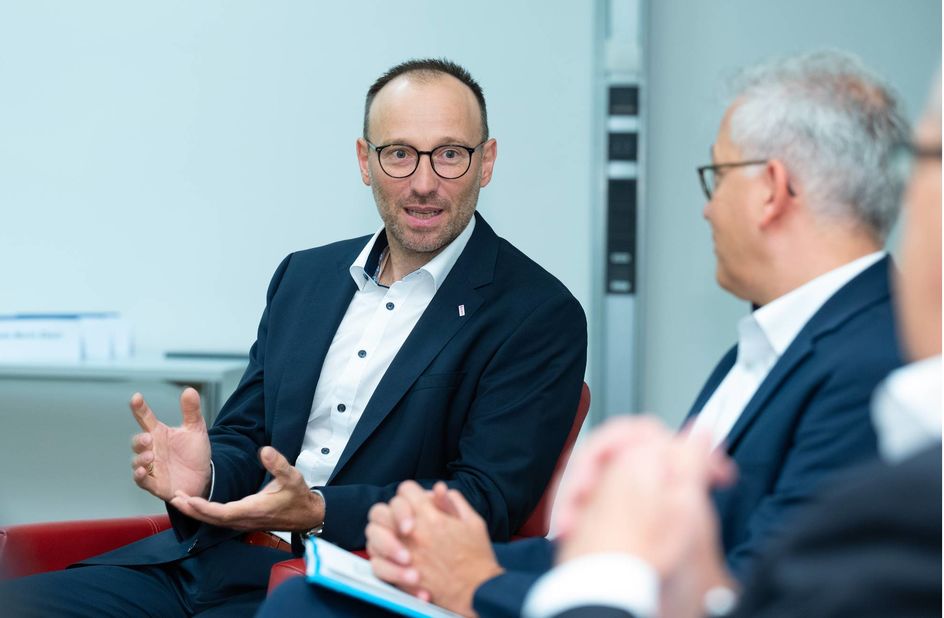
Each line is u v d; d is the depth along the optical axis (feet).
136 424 16.14
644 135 14.47
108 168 15.81
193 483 8.87
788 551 2.57
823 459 5.39
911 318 2.94
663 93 14.94
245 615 8.57
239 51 15.47
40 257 16.05
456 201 9.67
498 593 5.82
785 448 5.71
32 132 15.94
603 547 2.96
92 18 15.71
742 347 6.27
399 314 9.81
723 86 6.29
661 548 2.96
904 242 2.97
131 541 9.68
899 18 14.58
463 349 9.35
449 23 15.06
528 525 9.43
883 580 2.32
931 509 2.34
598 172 14.57
